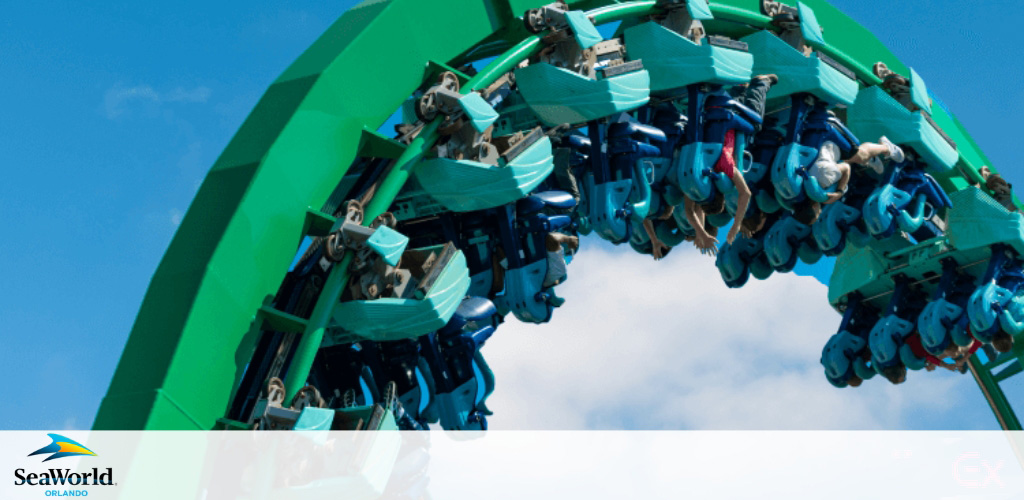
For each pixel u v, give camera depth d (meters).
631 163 18.09
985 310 22.39
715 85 18.62
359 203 15.24
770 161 20.34
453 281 15.43
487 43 18.92
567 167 18.39
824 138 20.22
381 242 14.84
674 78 18.31
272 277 14.52
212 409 13.75
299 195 14.85
